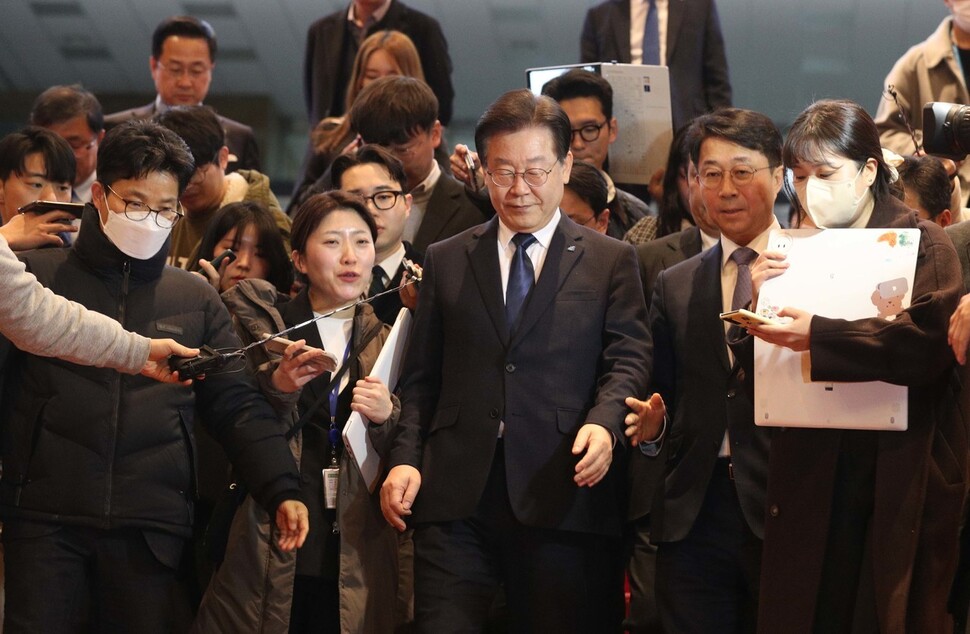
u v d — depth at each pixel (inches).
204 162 465.7
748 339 300.7
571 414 317.7
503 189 322.7
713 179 330.0
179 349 292.8
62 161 406.9
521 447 315.9
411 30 598.9
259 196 490.0
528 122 320.8
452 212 443.8
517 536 315.9
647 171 486.0
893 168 310.7
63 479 316.2
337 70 603.8
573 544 316.5
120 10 847.1
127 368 285.0
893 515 280.7
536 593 315.0
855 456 291.1
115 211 321.7
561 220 334.0
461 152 437.7
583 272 327.0
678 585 320.5
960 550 297.9
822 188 293.3
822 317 281.3
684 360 327.3
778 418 291.1
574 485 315.3
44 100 506.3
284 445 340.8
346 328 370.6
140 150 321.1
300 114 884.6
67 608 315.6
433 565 316.8
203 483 377.7
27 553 314.7
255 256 421.4
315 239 368.5
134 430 322.0
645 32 579.8
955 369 289.6
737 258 329.1
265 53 876.6
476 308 324.8
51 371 319.0
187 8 856.9
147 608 321.1
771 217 332.5
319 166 541.0
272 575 338.3
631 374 315.6
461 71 868.0
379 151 410.6
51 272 326.0
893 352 275.7
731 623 319.6
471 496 314.8
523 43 852.6
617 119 482.3
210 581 347.6
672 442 327.6
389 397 339.9
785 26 787.4
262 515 341.4
